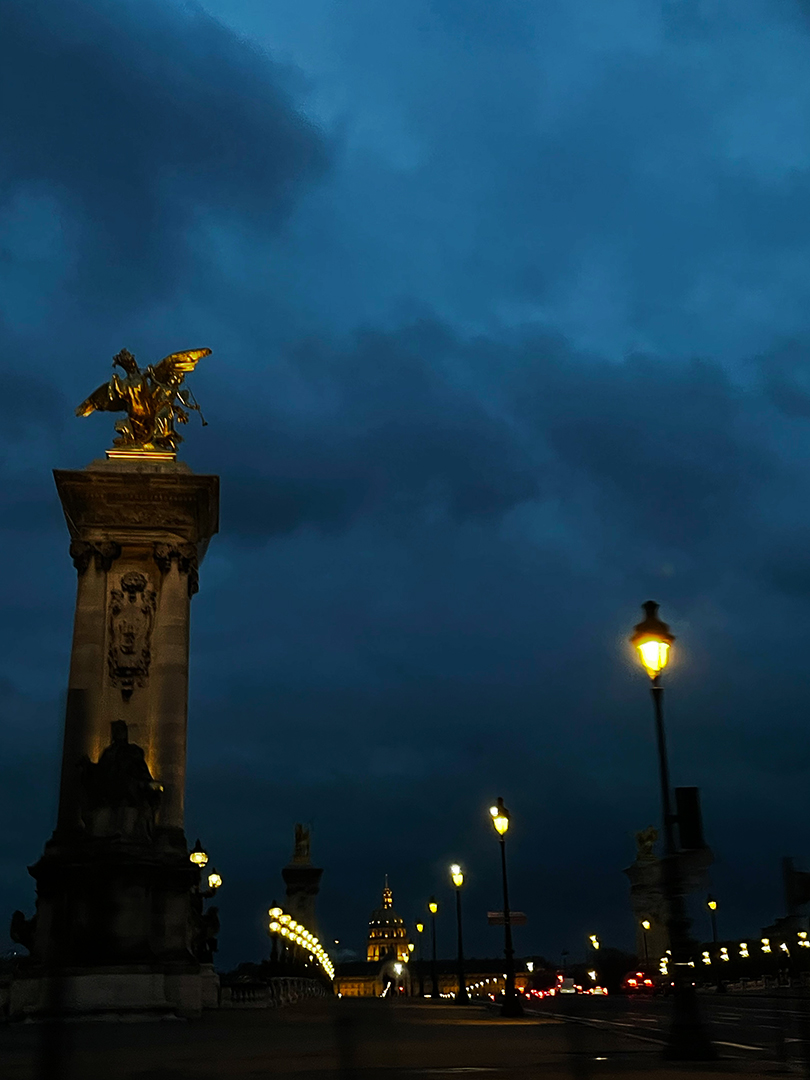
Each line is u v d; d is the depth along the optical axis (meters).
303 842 170.25
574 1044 26.03
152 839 45.34
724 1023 36.66
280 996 68.75
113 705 49.97
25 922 43.44
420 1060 21.17
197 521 53.66
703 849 20.73
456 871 74.38
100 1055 23.02
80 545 51.81
